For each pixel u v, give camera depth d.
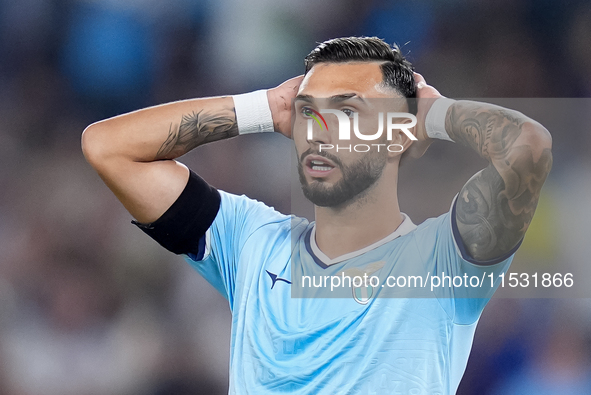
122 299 19.94
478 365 18.25
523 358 18.03
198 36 22.41
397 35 22.41
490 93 22.22
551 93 21.91
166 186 7.45
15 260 20.38
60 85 22.12
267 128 7.66
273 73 22.59
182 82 22.55
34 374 18.98
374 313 7.20
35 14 21.97
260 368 7.24
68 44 22.16
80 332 19.59
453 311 7.18
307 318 7.29
